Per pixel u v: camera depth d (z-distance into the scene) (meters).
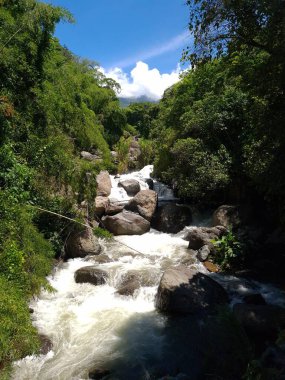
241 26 5.67
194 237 9.92
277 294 7.24
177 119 15.61
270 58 5.54
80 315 6.73
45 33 9.36
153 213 12.34
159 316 6.68
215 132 12.26
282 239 9.55
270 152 6.41
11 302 5.07
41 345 5.64
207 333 5.95
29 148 8.92
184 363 5.32
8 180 7.50
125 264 8.88
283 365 4.94
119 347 5.74
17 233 6.67
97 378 5.02
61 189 9.60
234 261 8.73
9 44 8.60
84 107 16.52
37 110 9.55
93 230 10.12
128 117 36.00
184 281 7.09
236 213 10.66
